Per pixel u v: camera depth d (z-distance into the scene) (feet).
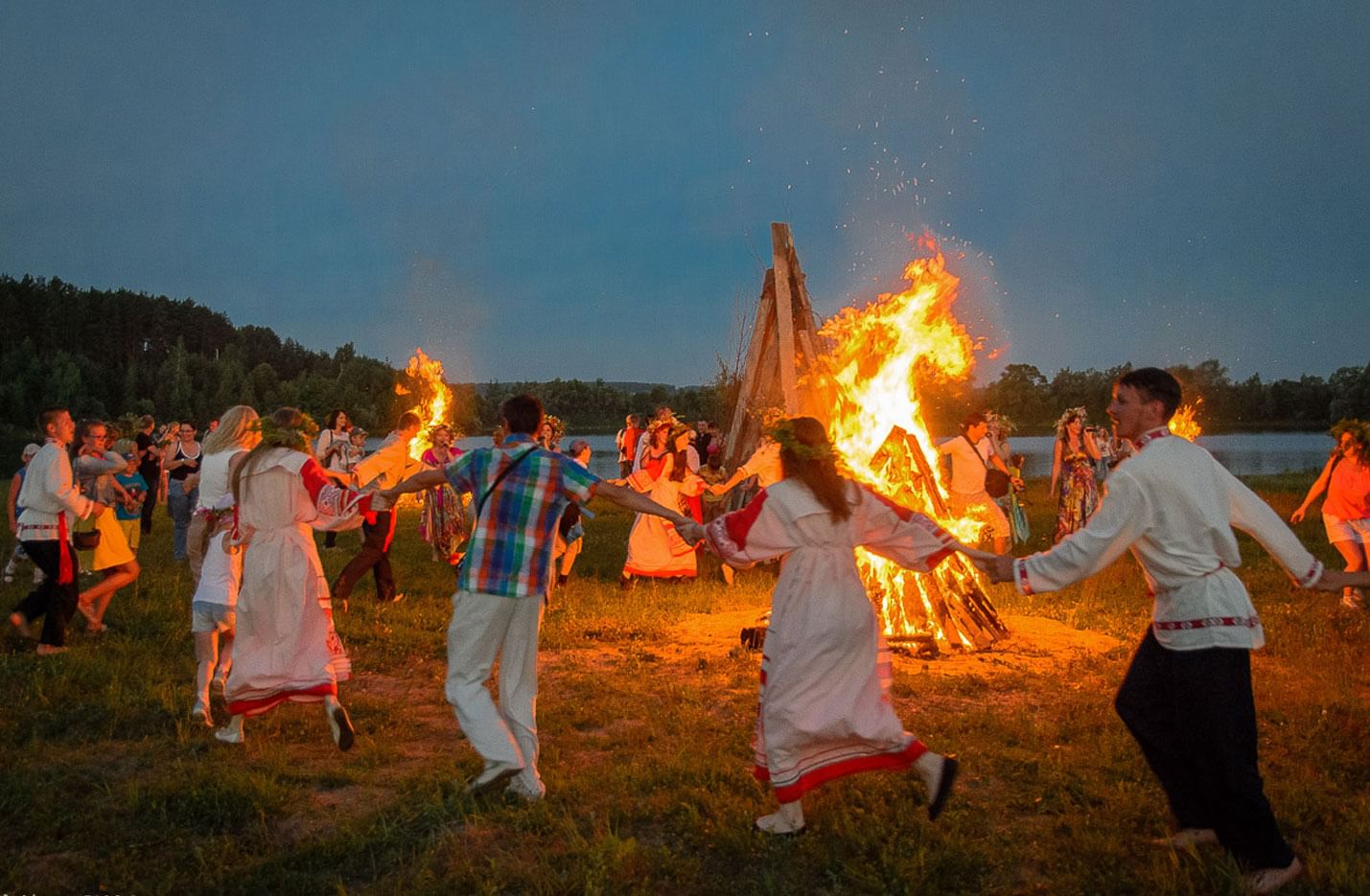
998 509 38.19
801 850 14.37
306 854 14.46
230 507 20.57
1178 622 13.55
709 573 41.60
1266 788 16.53
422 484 17.22
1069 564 13.87
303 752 18.80
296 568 18.19
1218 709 13.24
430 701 22.36
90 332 366.63
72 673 22.99
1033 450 193.57
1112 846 14.32
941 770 14.73
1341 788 16.66
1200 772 13.52
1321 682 23.12
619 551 49.57
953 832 14.89
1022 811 16.08
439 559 44.50
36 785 16.70
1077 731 19.39
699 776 16.98
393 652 26.45
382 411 311.27
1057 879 13.62
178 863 14.38
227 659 21.83
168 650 26.14
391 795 16.78
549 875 13.60
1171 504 13.52
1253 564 40.55
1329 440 229.25
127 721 20.20
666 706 21.38
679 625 30.50
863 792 16.33
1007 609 32.37
